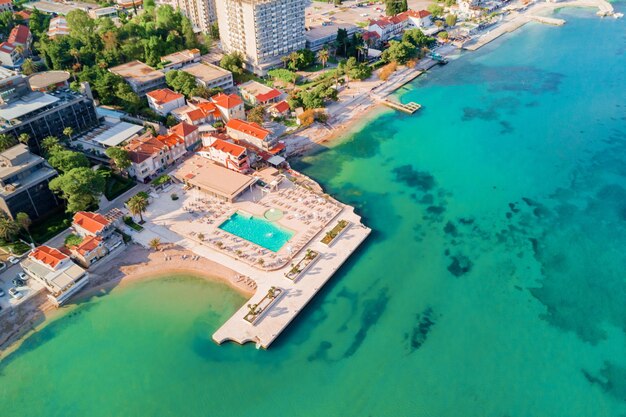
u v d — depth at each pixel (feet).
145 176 533.96
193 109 643.86
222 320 391.04
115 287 419.13
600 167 590.96
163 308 401.08
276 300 403.75
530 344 380.99
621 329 393.29
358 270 444.55
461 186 561.43
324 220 492.13
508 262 456.04
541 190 554.05
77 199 460.14
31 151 550.77
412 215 514.68
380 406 337.72
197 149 602.03
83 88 588.50
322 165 596.70
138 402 338.13
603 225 499.92
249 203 514.27
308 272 431.84
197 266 437.58
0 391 344.28
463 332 390.01
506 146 636.48
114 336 379.76
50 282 399.44
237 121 609.42
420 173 584.40
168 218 490.08
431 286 430.20
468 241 480.64
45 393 343.05
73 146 561.02
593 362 367.66
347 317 400.67
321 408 336.49
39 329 384.47
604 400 342.64
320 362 365.40
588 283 434.30
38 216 477.36
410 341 382.22
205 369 358.64
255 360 365.20
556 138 651.66
